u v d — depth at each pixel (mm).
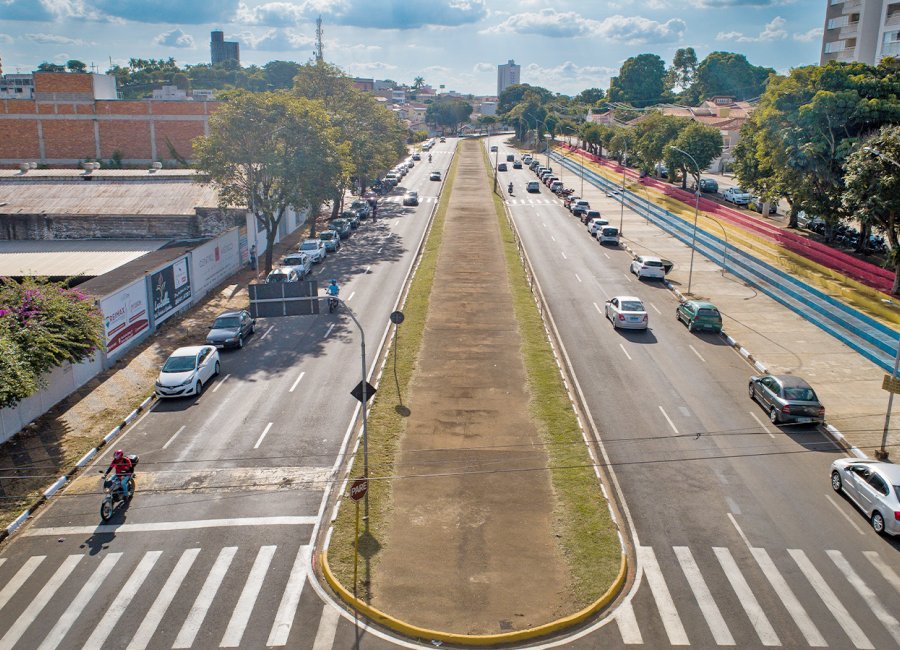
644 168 98938
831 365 32875
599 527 19578
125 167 85000
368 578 17531
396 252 58469
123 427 26656
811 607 16562
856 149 44625
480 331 36906
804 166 48406
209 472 23078
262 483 22375
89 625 16031
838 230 55656
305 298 24297
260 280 49438
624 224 71375
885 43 78312
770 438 25484
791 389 26625
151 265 39656
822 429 26312
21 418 26422
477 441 24797
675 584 17422
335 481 22469
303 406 28172
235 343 34812
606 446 24734
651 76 183500
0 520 20469
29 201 55875
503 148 165375
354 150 72312
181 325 39688
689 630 15805
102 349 31266
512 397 28484
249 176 49031
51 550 19016
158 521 20344
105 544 19250
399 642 15570
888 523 19156
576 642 15523
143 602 16828
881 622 16047
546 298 44219
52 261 45344
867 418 27094
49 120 86688
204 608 16609
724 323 39188
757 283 47062
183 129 86812
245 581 17625
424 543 18984
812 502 21297
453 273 49500
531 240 63062
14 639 15578
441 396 28641
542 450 24141
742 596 16953
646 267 48250
